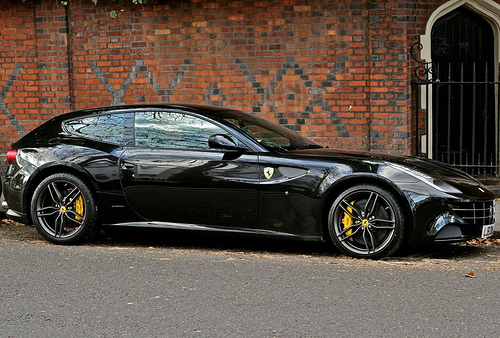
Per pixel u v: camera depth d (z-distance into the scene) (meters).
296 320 4.89
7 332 4.70
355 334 4.59
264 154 7.04
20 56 12.22
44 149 7.72
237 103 11.66
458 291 5.63
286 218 6.93
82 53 12.03
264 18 11.44
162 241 7.94
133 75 11.92
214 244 7.76
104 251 7.26
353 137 11.38
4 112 12.36
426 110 11.25
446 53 11.98
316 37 11.32
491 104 12.01
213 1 11.56
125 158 7.39
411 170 6.79
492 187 10.82
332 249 7.46
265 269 6.40
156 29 11.77
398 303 5.29
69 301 5.40
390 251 6.74
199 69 11.71
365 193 6.79
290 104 11.52
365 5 11.13
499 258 7.06
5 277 6.16
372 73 11.16
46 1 12.02
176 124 7.41
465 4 11.52
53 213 7.62
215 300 5.39
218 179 7.08
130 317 4.99
